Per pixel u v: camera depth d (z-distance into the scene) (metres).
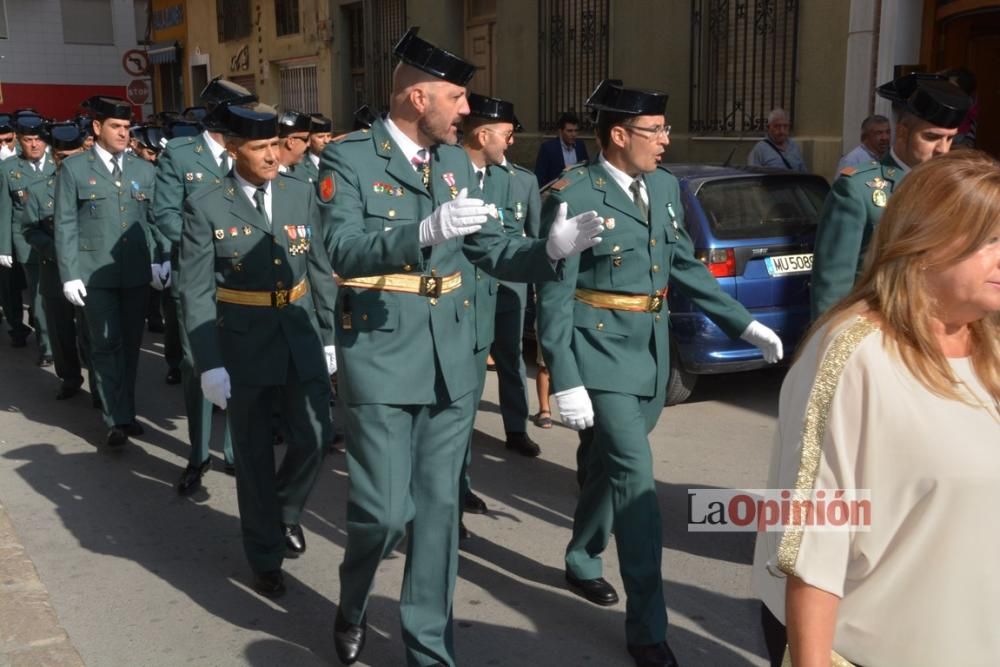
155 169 6.40
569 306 3.38
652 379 3.49
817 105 9.29
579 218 2.78
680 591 4.00
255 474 3.98
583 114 12.07
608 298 3.49
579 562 3.95
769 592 1.96
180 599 4.04
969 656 1.76
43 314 8.23
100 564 4.38
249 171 3.95
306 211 4.16
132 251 6.08
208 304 3.86
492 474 5.45
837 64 9.03
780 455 1.84
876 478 1.72
